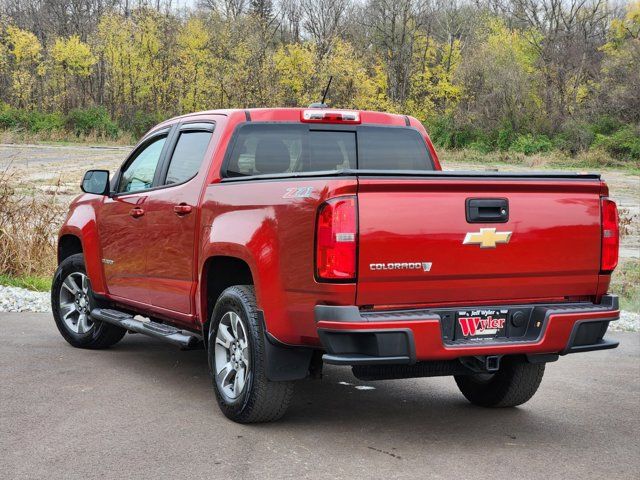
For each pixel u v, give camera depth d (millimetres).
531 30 65062
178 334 5727
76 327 7406
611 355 7945
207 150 5629
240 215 4988
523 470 4328
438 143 59688
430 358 4363
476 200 4539
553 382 6660
